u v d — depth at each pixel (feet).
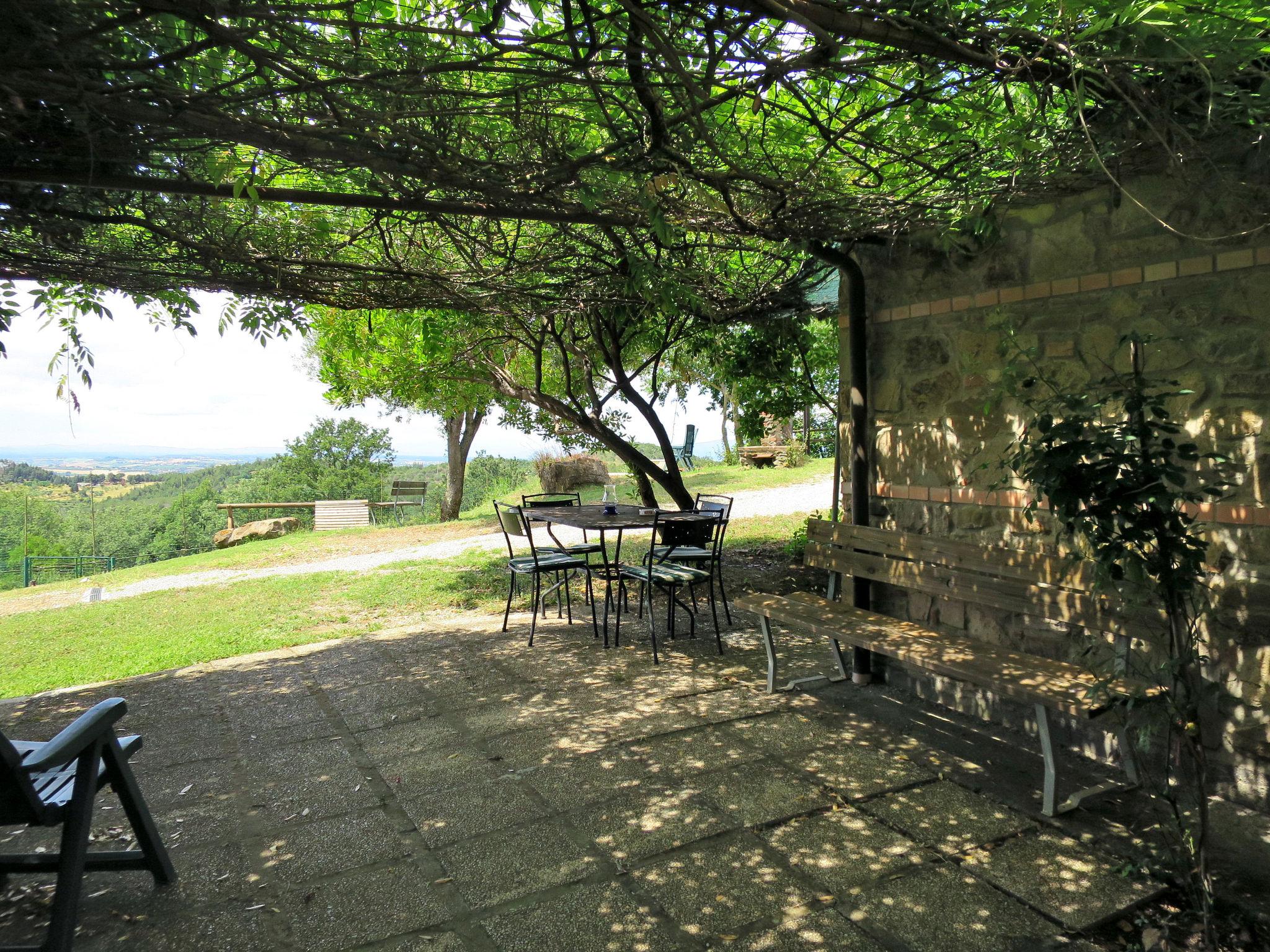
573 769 10.86
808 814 9.39
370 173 8.80
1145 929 7.06
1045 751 9.14
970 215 10.85
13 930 7.63
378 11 6.91
